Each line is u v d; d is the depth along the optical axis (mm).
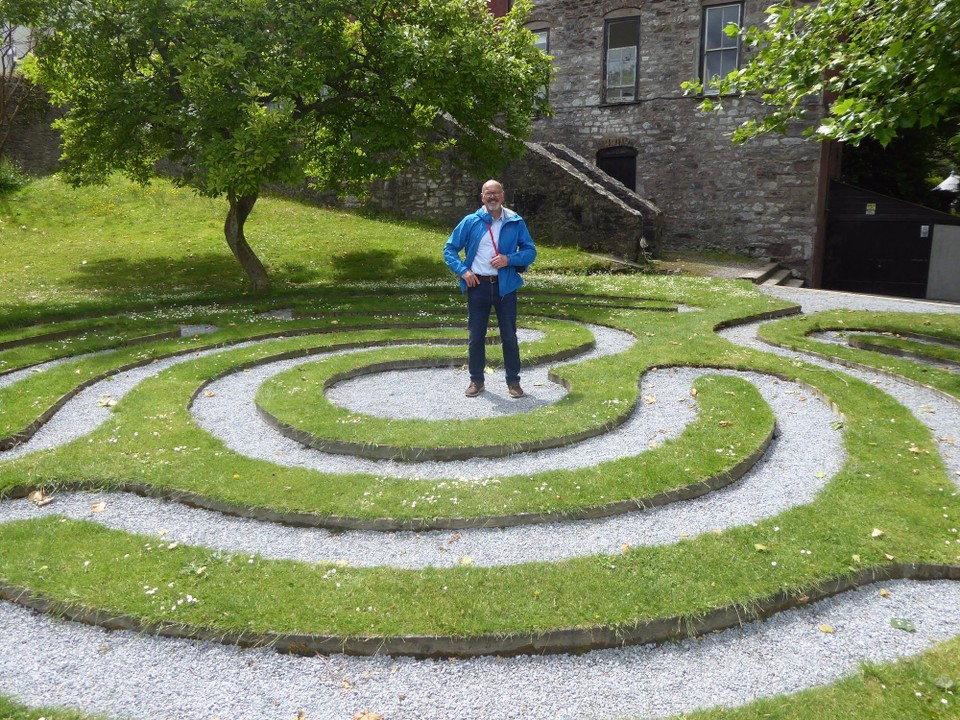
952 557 4352
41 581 4129
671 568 4246
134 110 13344
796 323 11109
